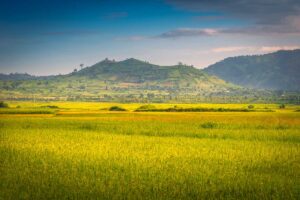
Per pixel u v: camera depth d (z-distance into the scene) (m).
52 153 27.75
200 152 28.89
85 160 24.58
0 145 32.66
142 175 20.12
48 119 73.94
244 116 80.19
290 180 19.16
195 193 16.88
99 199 15.81
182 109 118.75
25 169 21.33
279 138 41.06
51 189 17.12
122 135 44.28
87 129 54.03
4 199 15.62
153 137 42.03
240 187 17.86
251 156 26.92
